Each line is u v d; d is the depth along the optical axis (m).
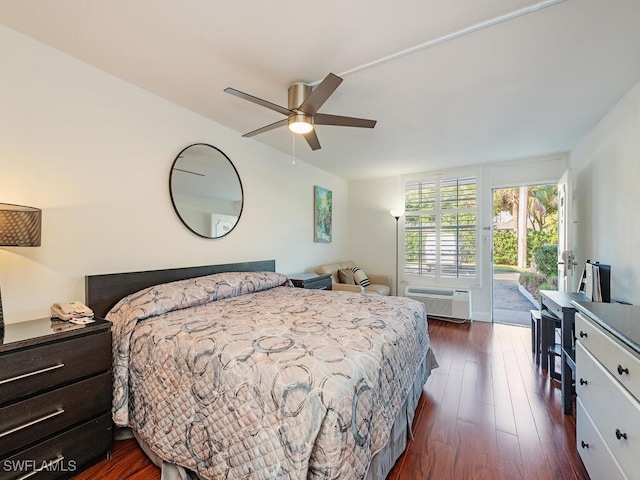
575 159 3.64
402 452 1.69
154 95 2.43
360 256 5.66
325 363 1.25
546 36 1.68
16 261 1.72
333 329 1.67
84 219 2.01
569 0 1.42
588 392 1.49
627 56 1.86
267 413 1.15
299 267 4.29
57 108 1.88
